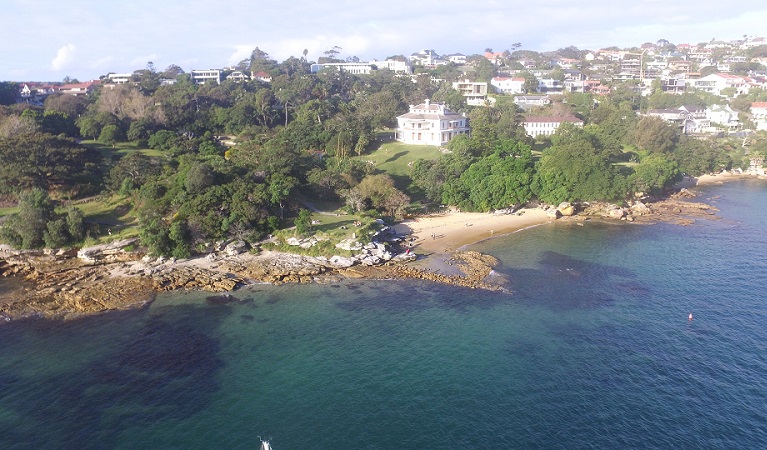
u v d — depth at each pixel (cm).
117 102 17500
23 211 9112
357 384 5872
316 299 8144
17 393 5700
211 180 10144
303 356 6481
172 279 8706
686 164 17600
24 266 9050
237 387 5841
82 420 5272
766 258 9712
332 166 12988
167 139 14888
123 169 11231
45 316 7531
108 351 6600
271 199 10144
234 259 9456
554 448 4822
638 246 10531
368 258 9456
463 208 12800
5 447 4884
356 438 5006
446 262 9612
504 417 5266
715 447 4791
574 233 11444
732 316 7325
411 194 13275
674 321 7219
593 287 8469
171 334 7044
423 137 16612
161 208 9738
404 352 6556
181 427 5178
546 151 14650
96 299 8019
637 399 5503
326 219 10625
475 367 6175
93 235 9444
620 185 12900
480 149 14275
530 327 7150
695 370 6000
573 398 5547
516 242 10806
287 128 16425
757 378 5809
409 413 5356
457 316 7525
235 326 7281
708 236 11206
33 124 13100
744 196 15338
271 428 5159
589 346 6600
